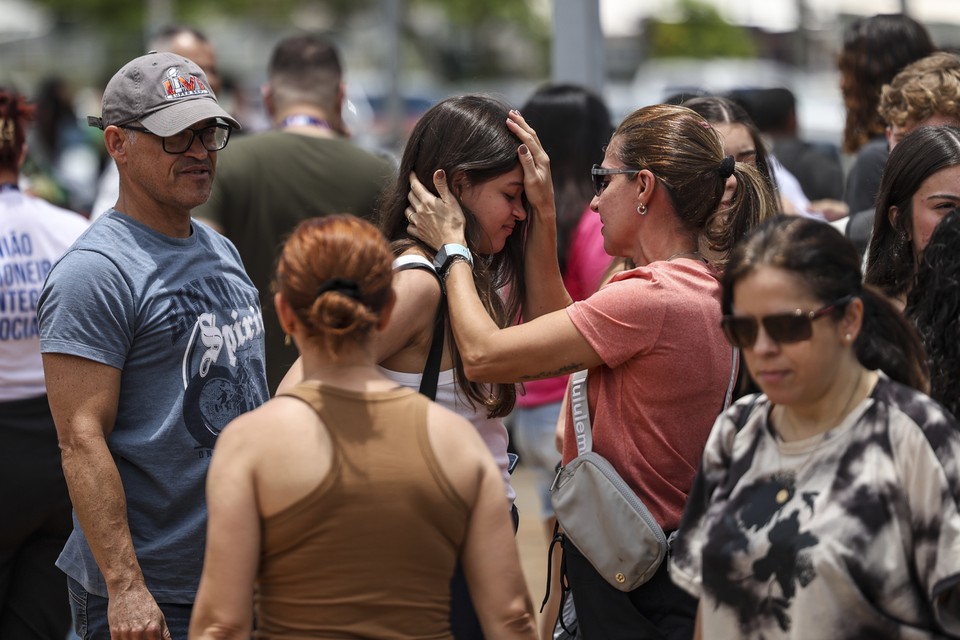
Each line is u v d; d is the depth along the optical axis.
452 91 47.19
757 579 4.61
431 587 4.92
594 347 5.94
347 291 4.86
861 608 4.45
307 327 4.92
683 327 5.95
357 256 4.90
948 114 7.64
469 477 4.96
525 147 6.33
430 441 4.90
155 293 6.46
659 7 49.00
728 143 8.05
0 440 8.06
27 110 8.68
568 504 6.12
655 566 5.94
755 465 4.78
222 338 6.67
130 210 6.62
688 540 4.99
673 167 6.14
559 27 12.84
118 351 6.33
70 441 6.24
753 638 4.62
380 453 4.82
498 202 6.34
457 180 6.29
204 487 6.50
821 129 27.53
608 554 6.00
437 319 6.07
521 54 61.69
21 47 57.03
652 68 43.62
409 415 4.92
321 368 4.96
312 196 9.91
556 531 6.53
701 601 4.90
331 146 10.05
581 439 6.22
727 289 4.68
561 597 6.61
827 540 4.47
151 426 6.44
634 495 6.00
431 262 6.15
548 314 6.20
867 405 4.59
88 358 6.24
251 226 9.84
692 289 6.03
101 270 6.33
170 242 6.64
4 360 8.16
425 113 6.44
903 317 4.76
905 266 6.34
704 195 6.18
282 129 10.18
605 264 9.59
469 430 5.06
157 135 6.39
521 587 5.09
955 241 5.24
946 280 5.21
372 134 34.47
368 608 4.77
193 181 6.57
